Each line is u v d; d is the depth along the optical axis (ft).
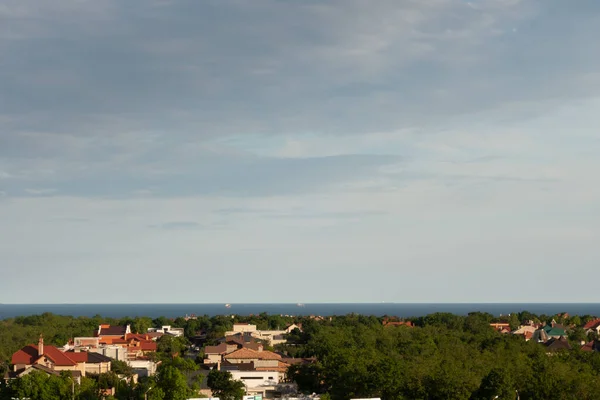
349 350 544.62
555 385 432.25
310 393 536.83
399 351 606.55
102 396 485.56
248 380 592.60
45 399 440.04
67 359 534.78
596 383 431.43
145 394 457.68
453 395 426.51
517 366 474.49
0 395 442.09
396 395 437.17
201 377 547.49
